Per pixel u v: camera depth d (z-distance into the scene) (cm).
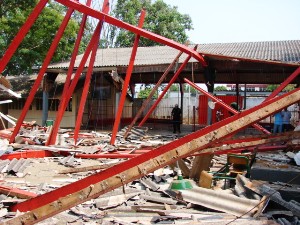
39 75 1482
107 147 1529
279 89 1384
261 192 734
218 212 696
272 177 865
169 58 2270
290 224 600
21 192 786
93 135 1995
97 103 2900
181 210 714
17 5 2841
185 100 3628
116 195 808
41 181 995
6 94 2819
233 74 2466
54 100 2873
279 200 677
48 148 1413
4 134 1747
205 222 622
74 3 1384
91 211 710
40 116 2919
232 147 731
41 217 371
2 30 2873
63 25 1439
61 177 1045
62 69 2433
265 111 357
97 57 2617
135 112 3284
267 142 698
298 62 1752
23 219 371
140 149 1460
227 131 360
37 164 1246
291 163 1127
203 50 2473
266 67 1888
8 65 3155
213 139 361
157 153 373
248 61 1830
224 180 912
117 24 1441
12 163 1170
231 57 1677
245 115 361
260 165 945
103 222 646
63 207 368
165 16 4069
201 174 875
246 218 637
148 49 2786
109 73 2386
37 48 3086
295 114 2508
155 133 2423
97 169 1095
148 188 875
